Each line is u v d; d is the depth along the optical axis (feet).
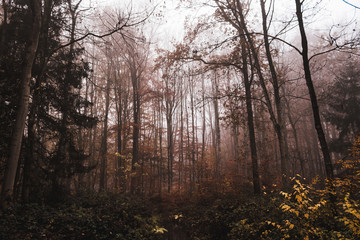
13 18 33.47
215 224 31.45
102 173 68.39
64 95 36.70
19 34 32.45
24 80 23.81
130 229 26.81
